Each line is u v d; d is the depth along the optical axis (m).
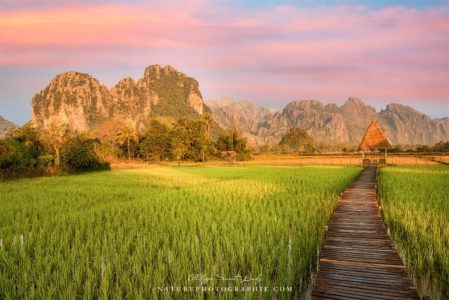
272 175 30.33
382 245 8.23
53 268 7.30
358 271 6.54
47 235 9.29
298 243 8.39
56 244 8.48
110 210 13.02
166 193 17.86
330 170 36.91
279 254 7.75
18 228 10.14
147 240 8.57
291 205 13.88
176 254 7.81
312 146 125.50
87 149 40.47
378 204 14.28
